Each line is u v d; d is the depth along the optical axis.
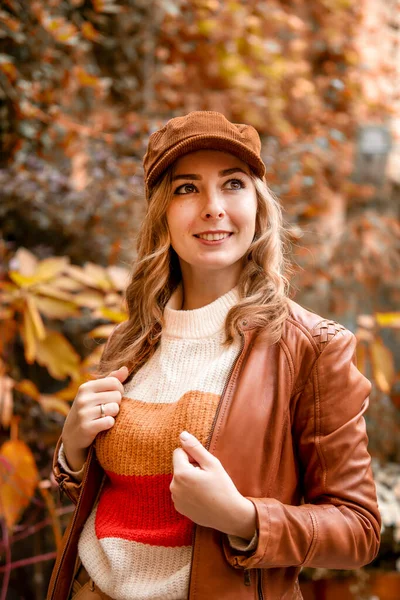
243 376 1.16
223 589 1.06
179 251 1.26
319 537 1.04
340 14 3.53
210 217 1.20
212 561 1.08
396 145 3.52
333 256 3.15
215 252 1.23
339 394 1.15
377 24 3.60
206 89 3.31
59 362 2.30
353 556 1.07
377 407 2.92
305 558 1.04
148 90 3.23
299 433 1.17
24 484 2.18
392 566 2.53
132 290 1.43
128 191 2.75
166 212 1.29
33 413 2.63
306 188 3.06
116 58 3.22
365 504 1.10
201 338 1.27
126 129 2.91
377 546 1.12
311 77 3.54
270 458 1.12
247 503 1.03
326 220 3.30
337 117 3.43
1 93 2.60
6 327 2.38
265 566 1.04
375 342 2.41
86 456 1.35
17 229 2.92
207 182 1.21
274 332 1.19
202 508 1.02
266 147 2.98
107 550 1.19
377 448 2.93
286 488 1.14
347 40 3.53
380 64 3.52
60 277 2.41
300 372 1.17
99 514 1.27
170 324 1.31
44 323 2.81
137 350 1.36
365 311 3.30
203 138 1.19
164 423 1.19
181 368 1.26
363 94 3.45
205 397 1.17
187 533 1.15
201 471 1.03
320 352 1.17
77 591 1.31
